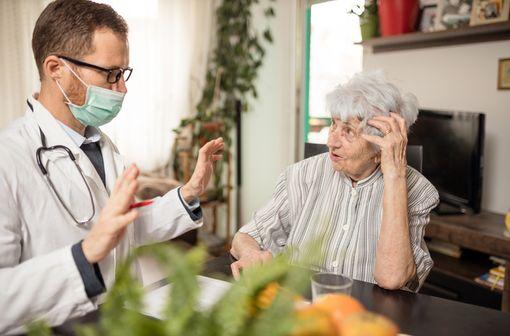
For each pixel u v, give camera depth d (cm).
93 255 73
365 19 271
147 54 336
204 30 366
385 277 108
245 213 385
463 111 233
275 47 340
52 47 100
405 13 248
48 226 98
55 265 73
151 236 124
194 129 363
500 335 75
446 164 237
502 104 231
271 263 49
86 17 100
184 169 352
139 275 117
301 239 132
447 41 249
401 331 76
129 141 338
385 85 121
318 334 43
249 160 375
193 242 302
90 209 108
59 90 104
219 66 376
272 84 346
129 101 332
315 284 71
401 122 116
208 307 46
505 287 194
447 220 222
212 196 364
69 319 78
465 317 82
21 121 107
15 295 73
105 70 104
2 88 282
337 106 121
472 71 241
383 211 113
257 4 348
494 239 196
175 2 346
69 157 106
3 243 84
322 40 342
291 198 140
